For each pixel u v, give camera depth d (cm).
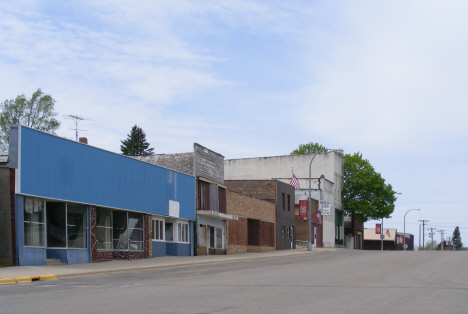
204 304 1172
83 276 1984
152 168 3206
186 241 3578
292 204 5603
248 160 7350
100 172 2711
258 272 2234
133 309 1088
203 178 3797
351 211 7725
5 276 1759
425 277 1970
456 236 17800
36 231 2286
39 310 1062
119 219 2917
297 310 1090
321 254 4309
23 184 2169
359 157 7744
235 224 4244
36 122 5678
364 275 2066
